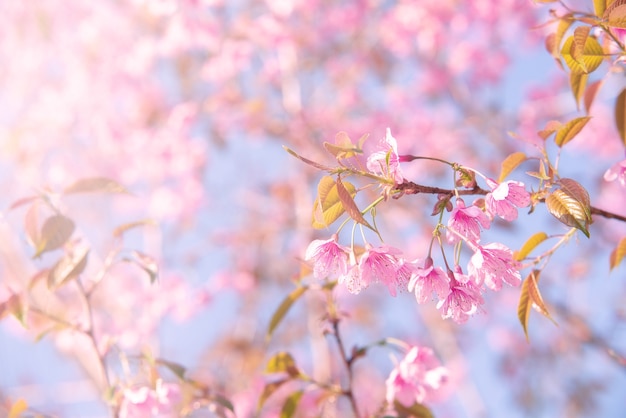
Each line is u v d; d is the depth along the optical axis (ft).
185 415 10.11
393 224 23.24
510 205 6.07
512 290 26.58
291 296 9.30
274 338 21.97
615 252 8.09
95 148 26.94
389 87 25.44
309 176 22.71
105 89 27.04
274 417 18.90
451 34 24.81
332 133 23.86
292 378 9.71
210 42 24.35
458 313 6.07
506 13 23.77
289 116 23.75
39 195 8.70
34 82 27.91
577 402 22.33
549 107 23.75
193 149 25.25
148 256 9.16
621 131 8.65
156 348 20.61
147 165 26.07
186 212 24.58
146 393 8.92
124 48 27.04
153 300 22.49
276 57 24.77
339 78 24.97
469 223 6.10
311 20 24.86
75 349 17.38
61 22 27.48
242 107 23.73
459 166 6.19
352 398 9.51
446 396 23.24
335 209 6.07
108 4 26.48
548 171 6.60
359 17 24.81
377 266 6.09
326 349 17.52
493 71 24.40
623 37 7.32
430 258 6.16
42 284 12.69
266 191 24.39
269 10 24.50
